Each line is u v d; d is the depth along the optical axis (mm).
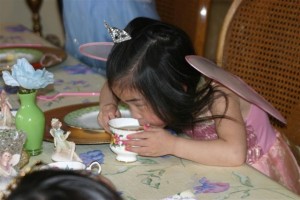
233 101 1314
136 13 2340
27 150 1204
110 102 1440
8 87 1624
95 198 569
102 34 2369
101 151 1250
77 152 1244
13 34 2404
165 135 1204
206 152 1174
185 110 1268
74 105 1518
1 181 992
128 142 1177
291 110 1644
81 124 1368
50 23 3859
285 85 1652
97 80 1786
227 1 3605
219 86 1344
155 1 2342
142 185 1081
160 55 1248
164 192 1053
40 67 1863
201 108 1285
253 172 1146
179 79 1257
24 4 3748
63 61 1994
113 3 2348
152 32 1280
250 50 1716
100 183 598
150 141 1187
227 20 1729
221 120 1266
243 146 1206
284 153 1579
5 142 1044
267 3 1677
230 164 1170
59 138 1158
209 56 3529
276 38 1663
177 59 1265
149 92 1244
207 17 1915
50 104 1554
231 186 1079
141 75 1241
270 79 1685
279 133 1609
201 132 1351
